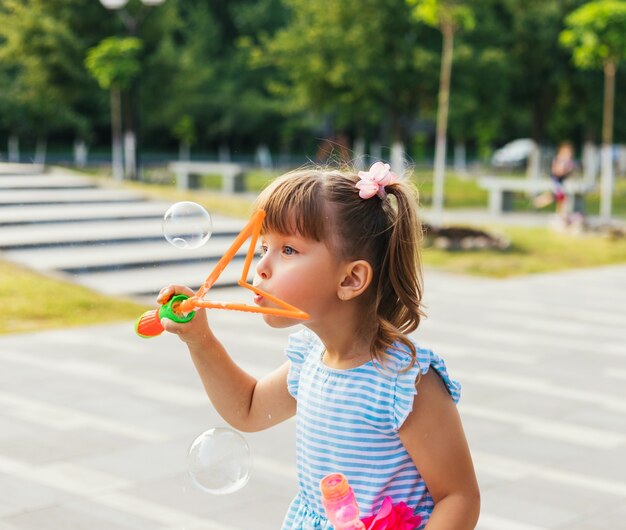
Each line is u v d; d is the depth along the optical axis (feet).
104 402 20.11
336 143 8.00
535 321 31.04
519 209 72.64
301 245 6.14
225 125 132.67
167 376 22.48
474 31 81.41
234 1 144.46
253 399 7.16
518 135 148.66
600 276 42.80
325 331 6.40
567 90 94.07
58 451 16.81
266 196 6.26
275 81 135.44
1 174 48.26
